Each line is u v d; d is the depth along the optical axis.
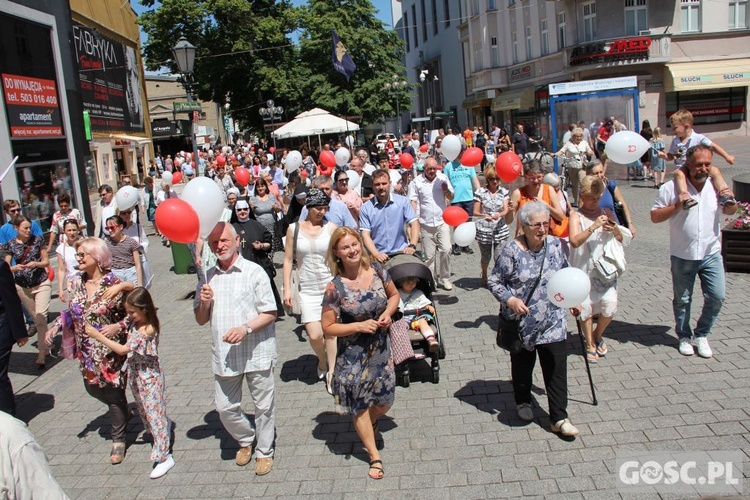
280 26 42.47
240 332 4.52
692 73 30.09
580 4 31.59
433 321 6.29
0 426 2.59
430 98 60.66
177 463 5.07
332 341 6.02
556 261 4.77
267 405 4.78
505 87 41.62
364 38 44.66
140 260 7.53
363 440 4.56
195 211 4.66
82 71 22.45
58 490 2.64
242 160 33.03
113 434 5.25
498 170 7.60
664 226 12.55
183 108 14.25
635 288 8.41
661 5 30.05
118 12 27.92
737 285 8.02
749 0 30.84
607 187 6.08
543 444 4.74
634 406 5.14
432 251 9.37
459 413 5.40
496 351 6.77
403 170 15.27
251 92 43.84
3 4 13.46
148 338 4.94
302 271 6.08
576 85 19.83
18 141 13.68
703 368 5.71
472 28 44.91
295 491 4.48
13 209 8.64
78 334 5.18
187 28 40.62
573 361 6.20
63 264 8.41
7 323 5.77
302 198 8.10
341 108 44.38
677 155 7.33
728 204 5.64
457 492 4.25
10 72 13.56
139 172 30.72
